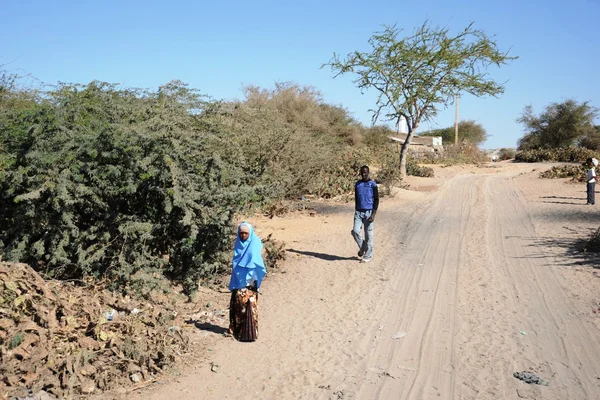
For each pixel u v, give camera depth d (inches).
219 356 242.8
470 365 229.9
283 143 613.0
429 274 382.0
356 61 1069.1
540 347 246.1
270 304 322.0
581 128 2322.8
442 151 2139.5
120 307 274.2
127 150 296.0
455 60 1029.2
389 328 277.6
